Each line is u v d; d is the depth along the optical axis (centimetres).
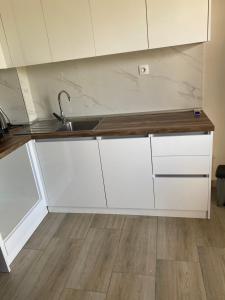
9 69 259
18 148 223
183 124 205
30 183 243
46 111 286
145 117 245
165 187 223
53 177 248
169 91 248
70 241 221
